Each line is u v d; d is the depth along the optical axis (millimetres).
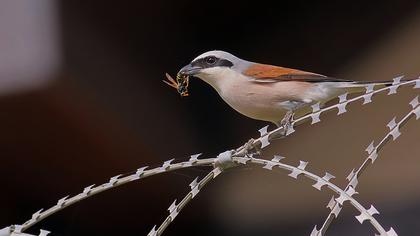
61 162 7789
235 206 8469
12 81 6832
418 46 8461
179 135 8398
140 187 8336
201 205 8492
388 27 8695
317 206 8109
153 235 4531
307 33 8945
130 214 8648
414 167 8023
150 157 7934
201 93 8836
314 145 8648
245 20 8820
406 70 8414
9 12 6922
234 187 8562
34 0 6891
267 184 8320
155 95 8125
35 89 6855
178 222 8625
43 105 6957
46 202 8320
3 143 7547
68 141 7520
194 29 8555
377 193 8016
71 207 8719
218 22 8703
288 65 9195
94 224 8766
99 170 7934
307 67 9117
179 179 8469
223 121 8852
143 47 8016
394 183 7980
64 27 6938
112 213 8828
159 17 8078
